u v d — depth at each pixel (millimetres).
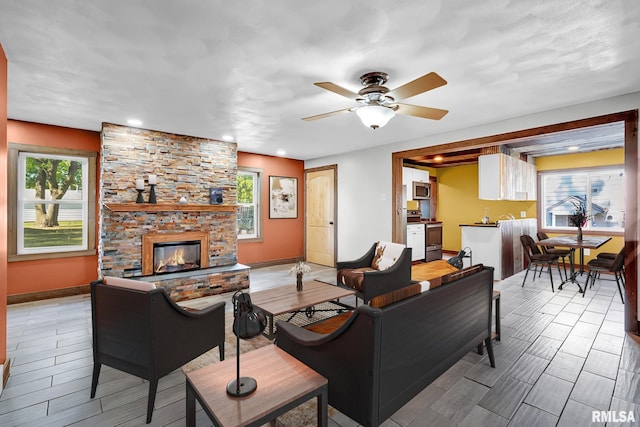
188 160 4637
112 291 1912
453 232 7953
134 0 1649
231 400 1261
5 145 2193
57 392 2076
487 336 2355
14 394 2051
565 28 1924
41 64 2365
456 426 1735
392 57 2279
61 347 2738
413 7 1721
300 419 1820
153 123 3975
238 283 4605
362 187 5773
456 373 2291
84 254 4309
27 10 1719
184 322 2012
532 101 3221
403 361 1515
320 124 4047
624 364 2420
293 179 6887
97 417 1829
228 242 4984
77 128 4203
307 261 7016
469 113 3609
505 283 4961
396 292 1529
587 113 3246
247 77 2609
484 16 1803
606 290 4523
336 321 2967
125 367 1899
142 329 1809
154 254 4297
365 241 5738
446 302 1815
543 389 2092
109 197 3971
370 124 2629
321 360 1619
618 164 5785
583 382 2176
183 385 2164
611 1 1670
